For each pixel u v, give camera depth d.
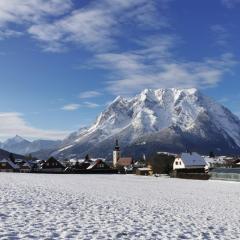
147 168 195.12
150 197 45.81
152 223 23.41
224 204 41.34
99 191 50.72
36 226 18.97
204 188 76.38
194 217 28.30
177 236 19.59
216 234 21.25
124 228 20.58
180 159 187.75
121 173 199.00
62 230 18.53
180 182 106.00
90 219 22.89
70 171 189.12
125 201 37.22
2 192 36.09
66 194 40.00
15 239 15.78
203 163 187.75
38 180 79.19
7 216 21.28
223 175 121.50
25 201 28.97
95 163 198.00
